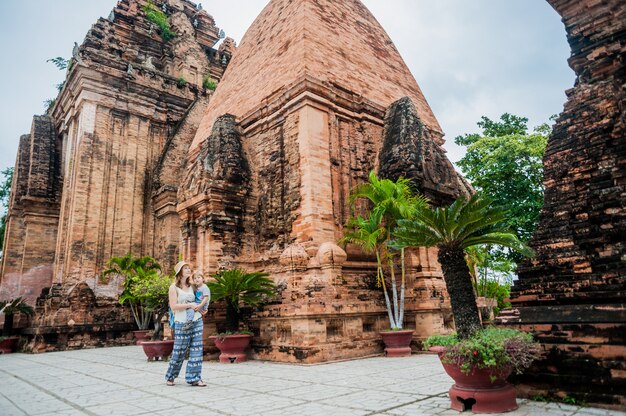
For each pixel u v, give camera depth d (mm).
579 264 6203
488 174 23344
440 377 8305
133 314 21594
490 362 5211
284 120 15406
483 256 15961
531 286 6574
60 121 28266
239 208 15586
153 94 26172
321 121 14672
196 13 35594
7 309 21172
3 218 36281
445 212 6742
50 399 7230
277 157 15344
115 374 10219
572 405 5594
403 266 13141
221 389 7762
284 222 14500
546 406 5586
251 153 16734
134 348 18781
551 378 5895
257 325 13531
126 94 24969
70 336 19672
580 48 7203
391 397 6520
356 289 13656
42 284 25812
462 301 6660
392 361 11258
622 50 6688
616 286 5727
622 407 5230
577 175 6652
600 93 6766
